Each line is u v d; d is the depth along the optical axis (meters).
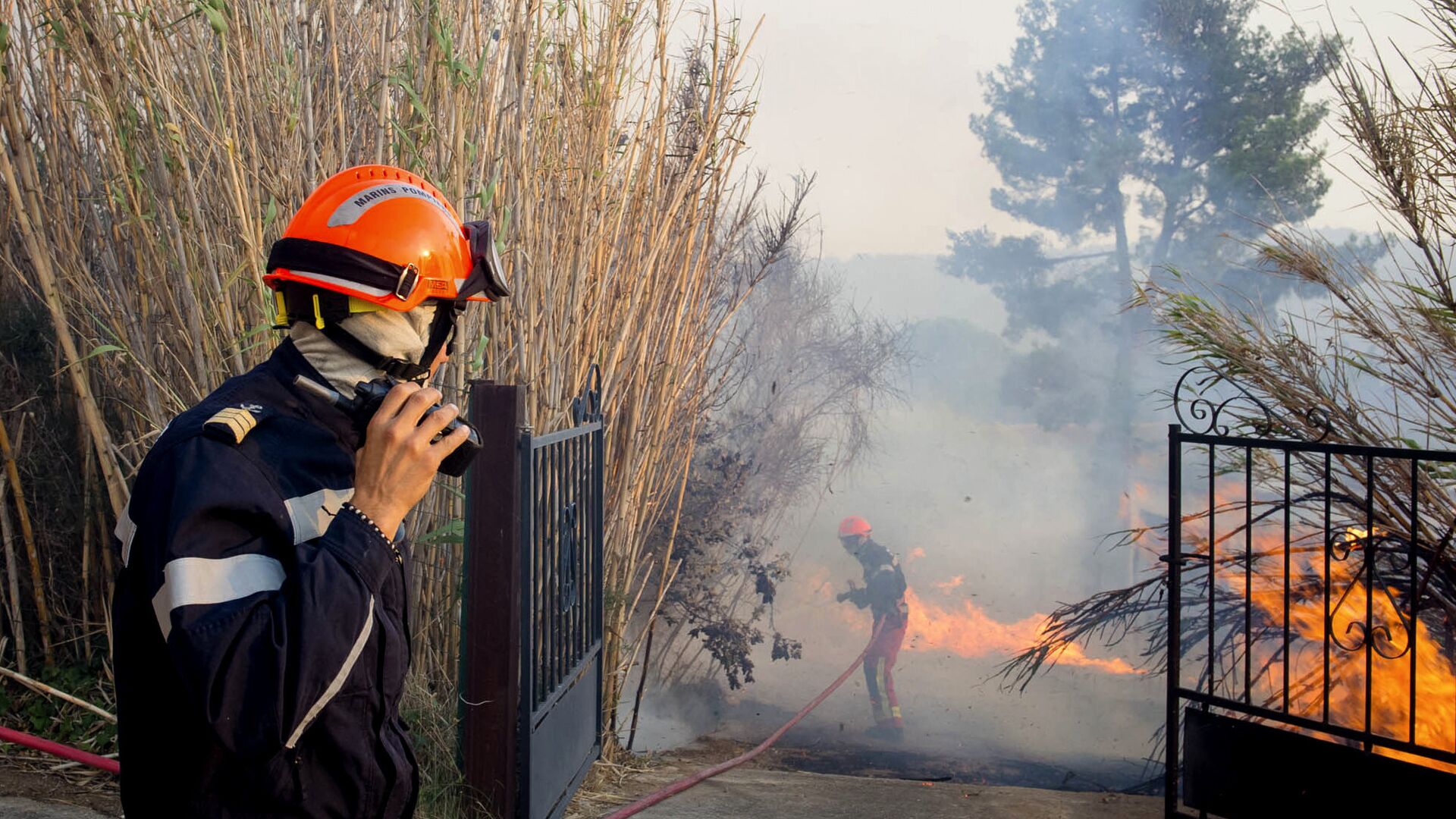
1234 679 4.41
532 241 3.81
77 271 3.58
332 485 1.28
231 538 1.17
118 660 1.26
